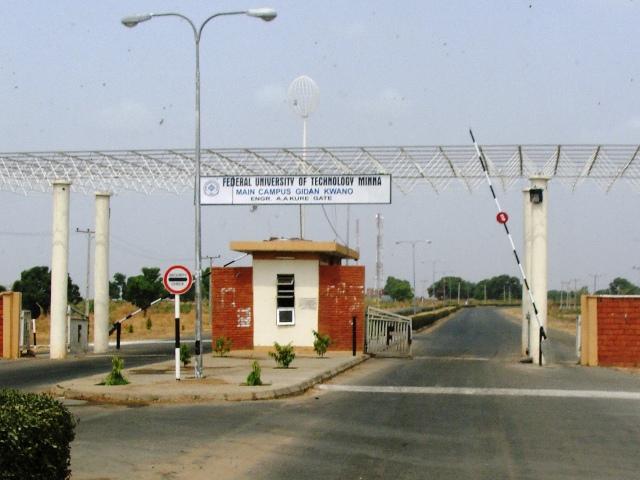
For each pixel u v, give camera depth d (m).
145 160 25.31
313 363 22.97
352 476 9.01
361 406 14.72
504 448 10.73
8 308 28.58
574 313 104.50
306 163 24.80
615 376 21.42
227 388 16.11
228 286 28.52
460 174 24.86
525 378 20.44
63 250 28.02
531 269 25.83
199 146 18.98
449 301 183.50
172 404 14.88
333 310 28.25
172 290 17.88
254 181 24.94
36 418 6.84
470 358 28.48
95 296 31.28
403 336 29.78
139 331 55.78
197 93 18.97
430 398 16.05
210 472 9.20
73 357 28.67
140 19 18.92
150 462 9.70
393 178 24.95
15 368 24.00
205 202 25.17
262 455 10.13
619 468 9.58
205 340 42.19
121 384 16.88
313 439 11.24
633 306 25.02
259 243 27.62
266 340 28.33
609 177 24.97
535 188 25.05
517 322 74.81
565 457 10.19
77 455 10.08
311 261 28.33
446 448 10.69
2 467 6.50
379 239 77.06
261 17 18.53
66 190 27.58
